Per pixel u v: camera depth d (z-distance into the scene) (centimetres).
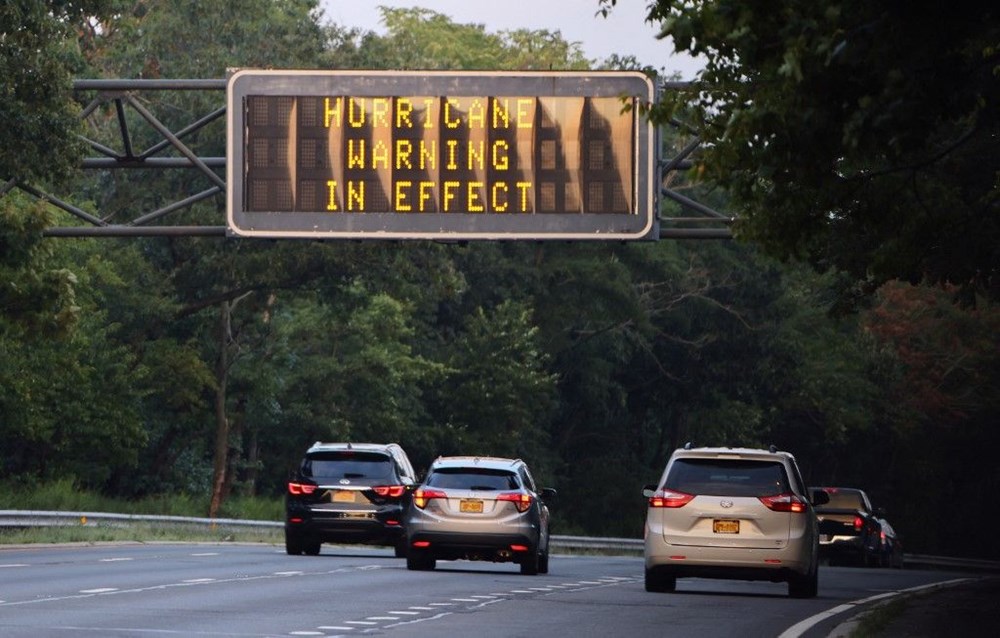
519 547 7700
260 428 17988
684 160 8194
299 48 15688
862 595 6931
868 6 3706
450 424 19612
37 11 9094
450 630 4641
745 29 4062
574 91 8006
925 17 3656
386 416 18275
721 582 8144
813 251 7631
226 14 15838
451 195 7988
